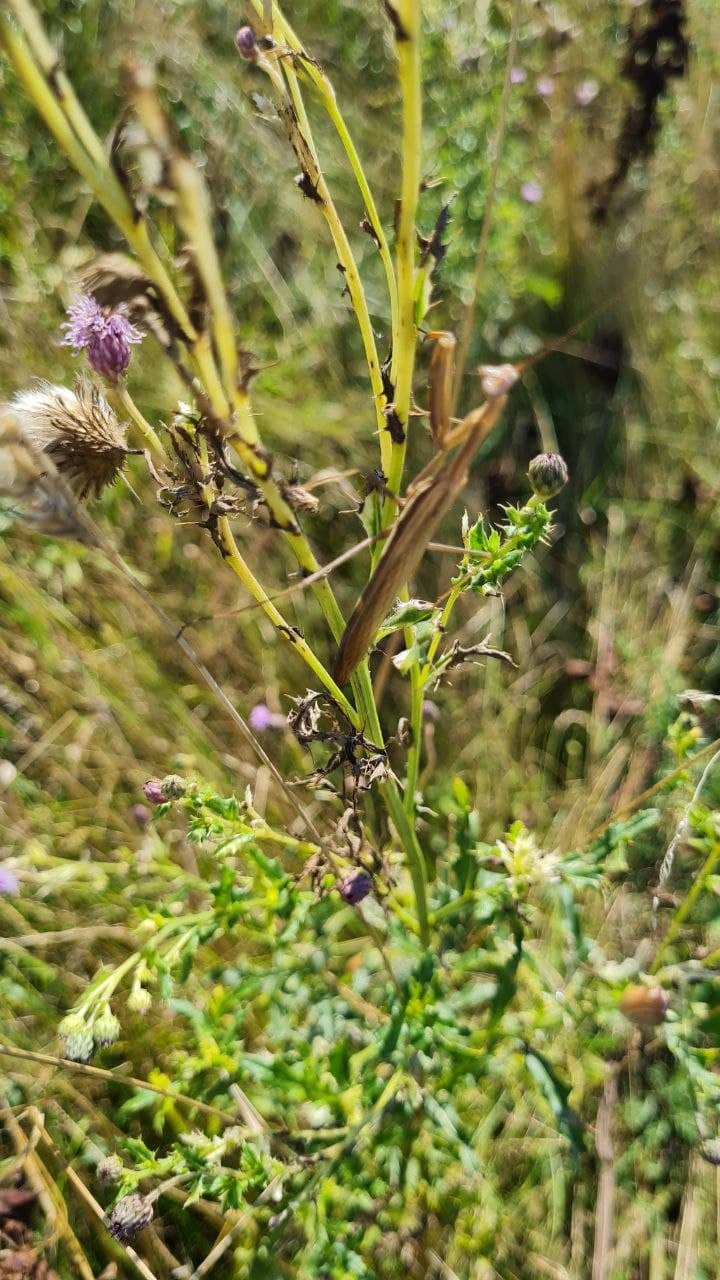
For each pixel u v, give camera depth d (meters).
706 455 0.37
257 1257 0.23
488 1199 0.24
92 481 0.15
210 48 0.38
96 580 0.32
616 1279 0.24
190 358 0.11
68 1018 0.19
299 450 0.35
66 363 0.32
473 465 0.36
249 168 0.36
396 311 0.14
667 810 0.30
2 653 0.31
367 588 0.14
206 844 0.21
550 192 0.40
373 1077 0.22
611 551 0.35
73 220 0.35
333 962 0.29
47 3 0.36
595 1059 0.26
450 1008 0.22
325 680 0.17
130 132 0.09
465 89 0.39
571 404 0.38
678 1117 0.26
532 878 0.21
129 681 0.31
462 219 0.37
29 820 0.29
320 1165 0.21
